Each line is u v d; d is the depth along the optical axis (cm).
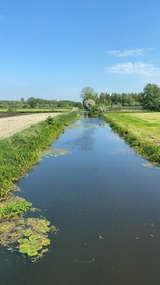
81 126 5284
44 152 2578
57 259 900
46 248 963
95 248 966
